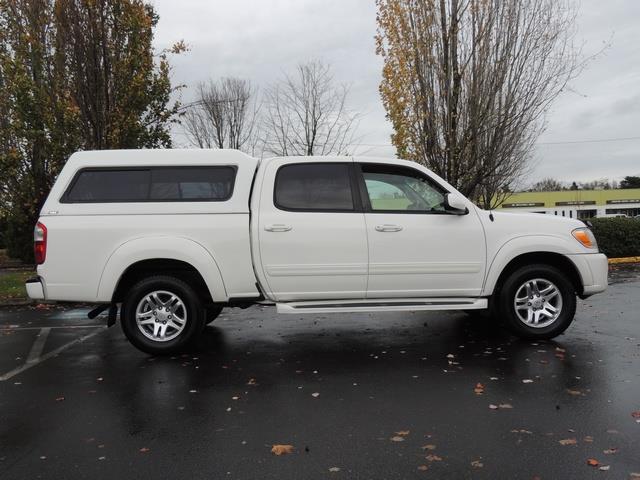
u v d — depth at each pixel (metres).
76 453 3.54
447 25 11.64
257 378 5.11
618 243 15.67
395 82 12.12
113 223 5.72
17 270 17.55
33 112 11.85
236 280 5.82
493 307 6.41
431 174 6.17
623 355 5.53
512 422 3.87
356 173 6.06
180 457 3.45
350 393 4.61
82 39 11.58
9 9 12.89
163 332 5.93
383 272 5.90
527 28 11.37
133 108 12.17
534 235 6.07
